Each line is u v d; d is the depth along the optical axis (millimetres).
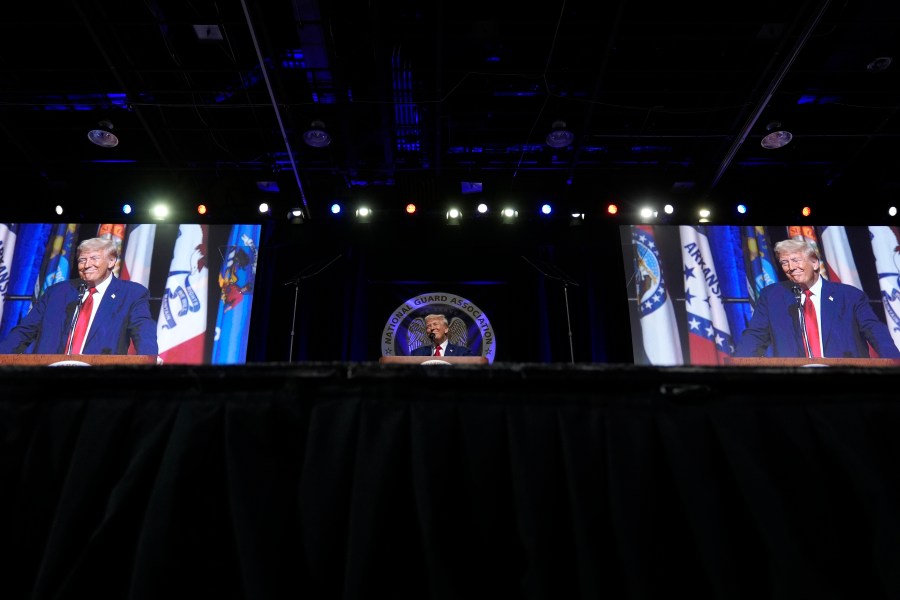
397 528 757
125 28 4957
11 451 787
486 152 6281
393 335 6520
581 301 6633
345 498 761
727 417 780
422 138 6066
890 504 720
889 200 6535
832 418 778
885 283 6102
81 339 5930
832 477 757
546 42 5043
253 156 6375
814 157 6328
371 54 5109
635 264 6438
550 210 6559
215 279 6320
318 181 6645
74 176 6512
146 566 722
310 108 5754
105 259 6266
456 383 818
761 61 5145
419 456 771
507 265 6738
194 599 734
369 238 6727
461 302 6645
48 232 6363
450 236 6691
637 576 709
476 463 776
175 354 5996
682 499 746
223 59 5305
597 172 6523
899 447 765
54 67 5340
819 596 683
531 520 740
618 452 767
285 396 810
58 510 758
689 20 4777
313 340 6512
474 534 753
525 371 797
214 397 819
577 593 728
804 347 5926
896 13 4664
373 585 722
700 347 6074
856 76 5340
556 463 775
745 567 729
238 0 4730
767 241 6398
